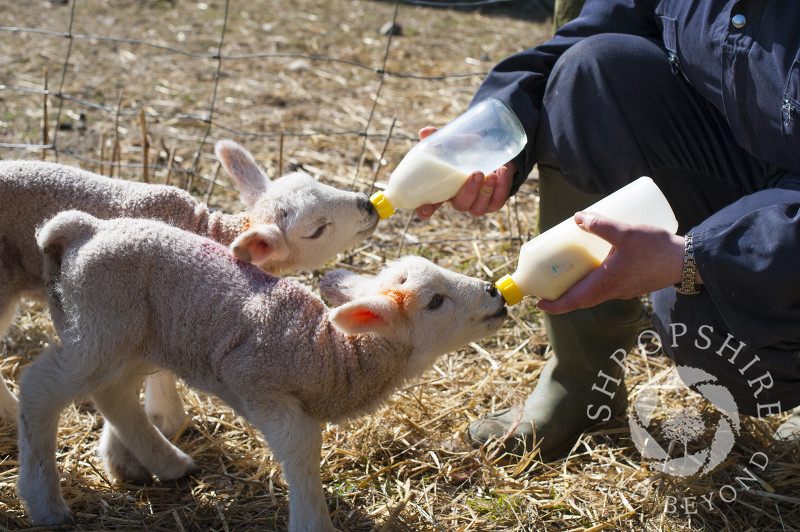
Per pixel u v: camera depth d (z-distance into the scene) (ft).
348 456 10.70
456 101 22.04
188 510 9.70
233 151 12.28
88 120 19.75
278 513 9.69
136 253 9.03
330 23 27.99
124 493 9.99
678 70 9.97
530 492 10.10
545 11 30.71
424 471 10.61
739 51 8.93
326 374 9.16
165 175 17.35
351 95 22.48
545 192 10.85
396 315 9.36
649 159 10.08
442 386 12.37
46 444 9.24
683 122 10.02
